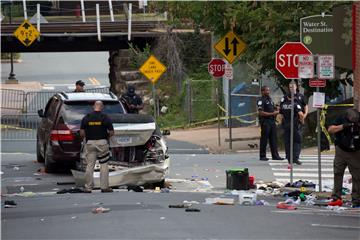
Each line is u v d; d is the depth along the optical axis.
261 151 86.06
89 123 60.38
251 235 39.69
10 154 94.50
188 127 133.88
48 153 72.38
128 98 94.25
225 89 133.38
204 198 57.28
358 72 72.88
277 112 85.06
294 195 59.09
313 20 68.94
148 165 63.09
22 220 45.62
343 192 60.31
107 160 61.03
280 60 66.88
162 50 156.25
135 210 49.25
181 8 107.12
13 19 188.75
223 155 93.50
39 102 175.75
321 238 39.34
